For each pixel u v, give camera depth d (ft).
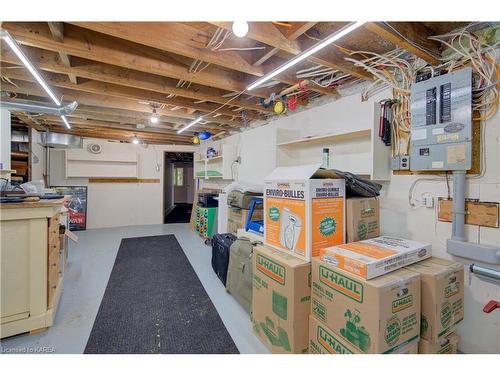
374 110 7.03
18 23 5.83
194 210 20.65
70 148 19.61
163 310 7.85
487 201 5.49
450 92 5.79
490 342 5.47
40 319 6.59
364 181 6.31
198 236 17.95
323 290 4.99
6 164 11.41
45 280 6.70
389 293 4.06
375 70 7.27
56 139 17.92
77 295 8.76
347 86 8.71
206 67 8.32
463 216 5.74
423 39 5.86
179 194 40.55
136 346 6.15
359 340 4.21
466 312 5.82
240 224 12.14
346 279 4.48
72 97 10.52
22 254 6.43
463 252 5.64
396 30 5.37
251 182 12.95
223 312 7.78
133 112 13.51
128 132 18.90
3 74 8.09
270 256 5.94
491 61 5.41
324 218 5.61
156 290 9.25
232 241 10.03
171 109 12.69
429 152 6.17
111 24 5.58
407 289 4.32
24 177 15.46
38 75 7.38
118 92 9.84
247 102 10.87
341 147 8.88
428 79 6.22
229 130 16.96
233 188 12.98
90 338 6.42
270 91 9.95
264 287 6.20
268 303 6.02
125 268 11.44
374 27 5.12
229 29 5.39
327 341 4.83
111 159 20.93
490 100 5.45
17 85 9.41
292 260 5.55
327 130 9.51
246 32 5.10
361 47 6.93
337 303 4.66
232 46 6.99
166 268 11.53
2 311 6.20
